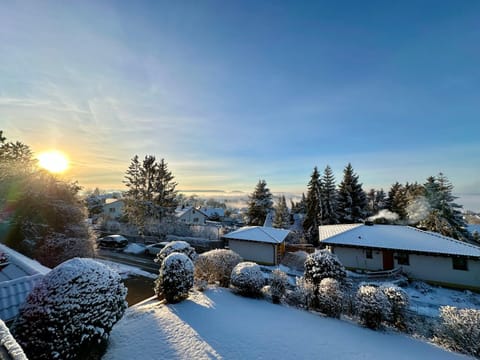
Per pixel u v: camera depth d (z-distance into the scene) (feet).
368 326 22.76
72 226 43.09
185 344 17.44
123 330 19.21
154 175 92.02
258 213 108.27
